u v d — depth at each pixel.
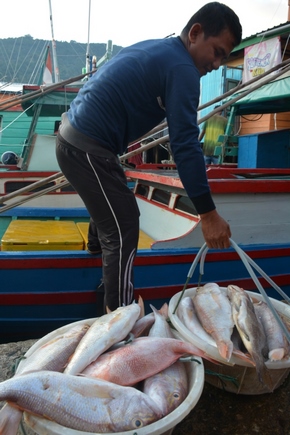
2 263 3.19
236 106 8.88
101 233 2.43
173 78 2.01
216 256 3.60
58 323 3.45
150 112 2.18
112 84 2.10
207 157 9.85
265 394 2.13
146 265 3.41
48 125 7.58
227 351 1.76
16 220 4.91
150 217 4.59
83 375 1.63
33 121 6.67
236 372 1.91
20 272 3.23
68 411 1.42
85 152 2.17
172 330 2.10
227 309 2.04
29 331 3.51
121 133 2.22
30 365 1.73
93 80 2.22
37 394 1.43
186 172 1.95
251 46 9.17
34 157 6.60
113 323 1.86
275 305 2.35
